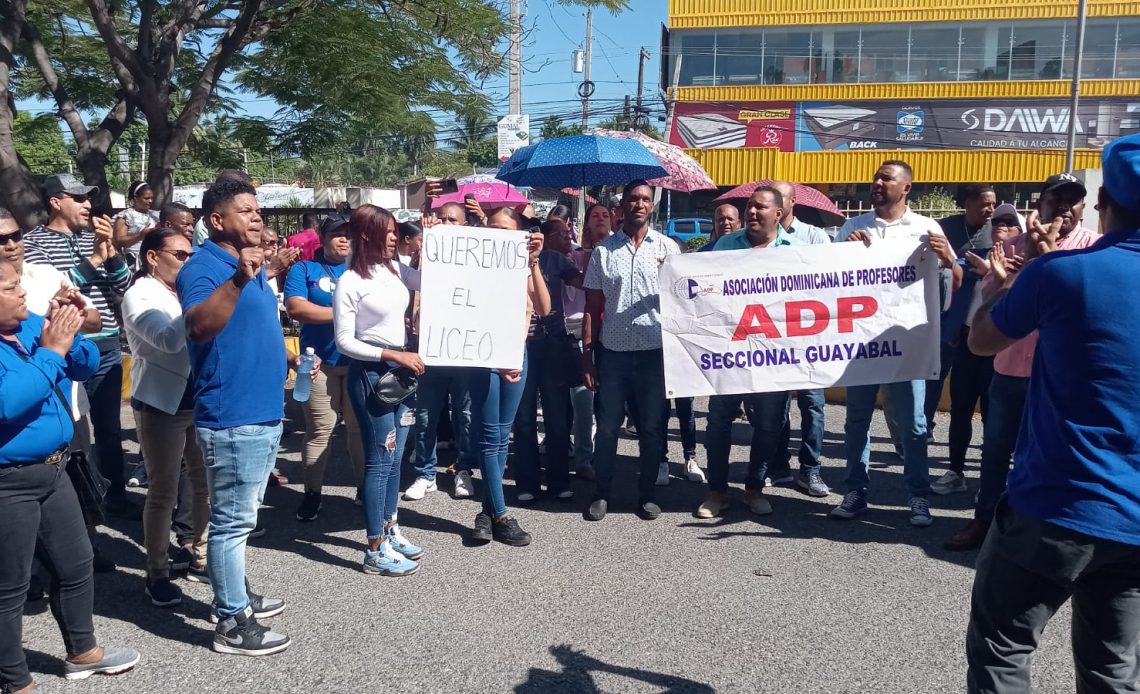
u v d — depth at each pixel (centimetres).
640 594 422
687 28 3622
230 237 357
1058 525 223
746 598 417
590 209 691
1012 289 245
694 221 2992
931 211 3130
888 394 534
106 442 539
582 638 374
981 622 249
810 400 585
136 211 781
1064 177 499
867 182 3531
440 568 459
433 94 1158
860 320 511
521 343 482
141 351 401
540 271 559
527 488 579
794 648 365
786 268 509
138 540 511
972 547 484
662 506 571
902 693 329
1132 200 221
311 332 536
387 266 443
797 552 482
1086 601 237
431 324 467
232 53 973
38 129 1306
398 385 429
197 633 384
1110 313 220
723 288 511
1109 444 221
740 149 3494
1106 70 3366
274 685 335
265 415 357
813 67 3562
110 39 901
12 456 301
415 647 366
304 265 542
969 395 586
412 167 5378
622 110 3131
